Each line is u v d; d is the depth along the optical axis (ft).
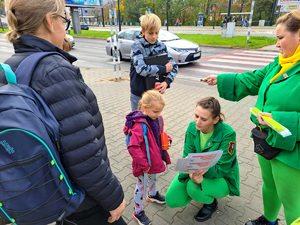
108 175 3.74
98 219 4.34
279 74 4.98
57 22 3.56
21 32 3.43
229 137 6.55
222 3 193.67
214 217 7.29
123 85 22.97
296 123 4.51
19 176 2.89
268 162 5.72
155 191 7.80
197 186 6.64
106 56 40.55
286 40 4.60
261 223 6.82
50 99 3.09
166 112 15.87
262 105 5.40
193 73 26.68
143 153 6.21
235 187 6.96
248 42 48.44
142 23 7.84
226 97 7.07
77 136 3.22
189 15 206.59
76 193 3.57
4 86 3.03
